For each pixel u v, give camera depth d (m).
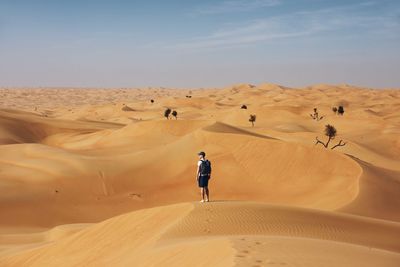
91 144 76.56
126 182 44.12
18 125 90.94
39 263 19.28
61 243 20.48
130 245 17.53
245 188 42.16
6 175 43.72
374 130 97.56
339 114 124.62
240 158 45.81
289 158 44.25
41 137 91.00
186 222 17.38
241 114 118.94
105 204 40.31
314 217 20.62
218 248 12.23
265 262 10.42
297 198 38.97
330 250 12.73
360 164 42.84
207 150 47.72
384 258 12.70
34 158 50.00
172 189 43.41
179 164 46.94
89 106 175.00
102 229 19.80
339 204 34.50
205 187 21.12
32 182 42.25
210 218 17.83
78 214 38.16
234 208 19.16
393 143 85.94
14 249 23.97
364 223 21.98
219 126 54.28
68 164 46.56
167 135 75.06
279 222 18.50
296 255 11.36
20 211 36.84
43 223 35.97
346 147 75.00
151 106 189.12
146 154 49.03
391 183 41.03
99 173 44.66
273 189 41.50
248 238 13.30
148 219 19.11
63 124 98.12
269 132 83.19
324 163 43.06
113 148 66.56
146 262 13.80
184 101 190.00
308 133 80.81
